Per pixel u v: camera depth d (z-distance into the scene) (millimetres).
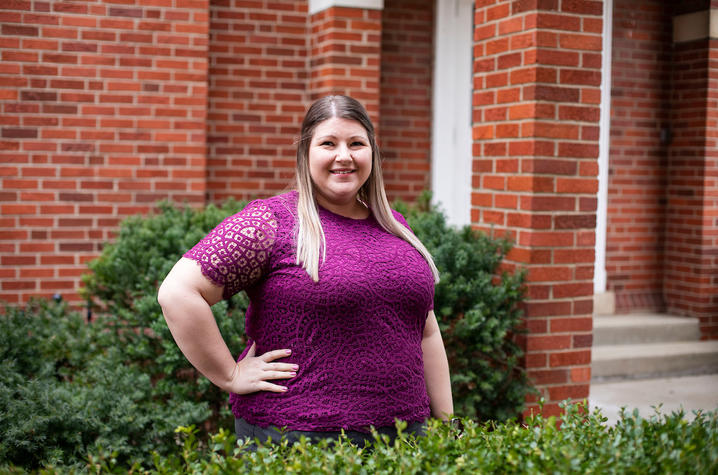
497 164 4508
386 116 6828
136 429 3502
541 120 4215
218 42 6133
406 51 6840
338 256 2322
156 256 4398
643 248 7082
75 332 4441
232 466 1989
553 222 4285
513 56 4352
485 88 4609
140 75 5586
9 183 5418
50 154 5473
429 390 2666
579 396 4406
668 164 7066
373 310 2295
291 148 6355
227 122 6188
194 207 5734
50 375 3945
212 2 6098
